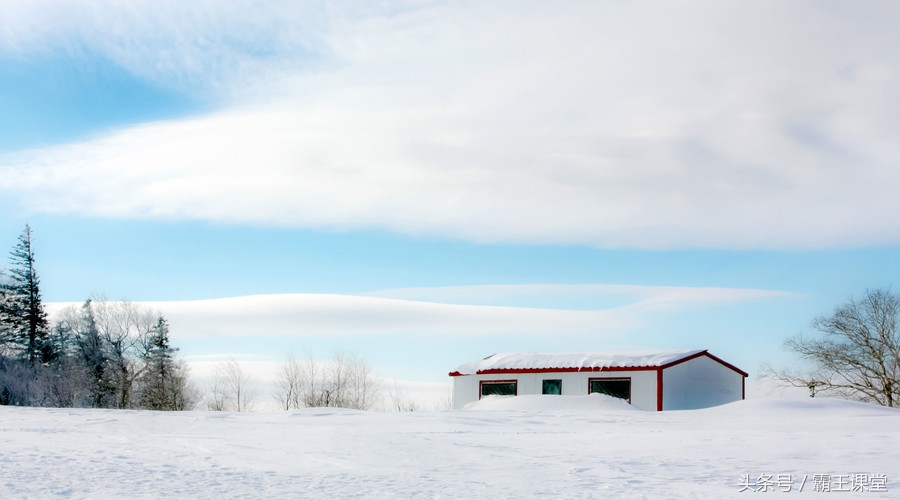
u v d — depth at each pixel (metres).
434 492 9.32
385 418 25.44
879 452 13.22
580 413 27.81
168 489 9.27
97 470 10.70
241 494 9.02
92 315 57.66
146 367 57.44
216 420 23.80
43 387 53.16
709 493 9.26
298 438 16.69
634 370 37.16
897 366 50.94
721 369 40.75
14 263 67.75
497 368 40.38
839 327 52.72
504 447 14.91
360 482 10.06
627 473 10.98
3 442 14.70
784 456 12.81
